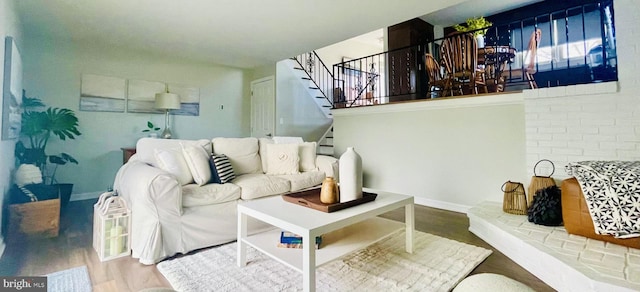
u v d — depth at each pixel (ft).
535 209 7.70
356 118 14.98
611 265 5.23
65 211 11.49
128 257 7.12
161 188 7.00
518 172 10.00
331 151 19.36
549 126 8.78
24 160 10.69
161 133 16.05
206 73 17.99
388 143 13.65
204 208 7.86
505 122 10.27
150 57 15.75
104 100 14.33
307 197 6.89
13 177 9.36
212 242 7.88
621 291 4.53
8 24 8.33
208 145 10.23
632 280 4.71
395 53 17.90
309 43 14.01
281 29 12.15
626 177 6.15
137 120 15.35
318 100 20.90
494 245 7.79
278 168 10.94
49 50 12.96
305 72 20.30
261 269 6.54
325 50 23.38
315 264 5.09
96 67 14.10
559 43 16.26
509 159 10.19
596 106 7.97
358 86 21.76
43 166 11.84
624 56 7.57
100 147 14.25
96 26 11.60
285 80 18.79
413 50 17.40
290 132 19.06
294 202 6.73
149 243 6.79
